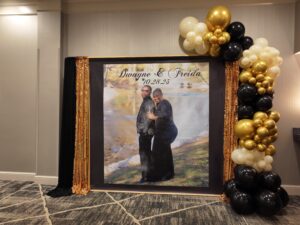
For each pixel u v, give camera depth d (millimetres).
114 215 2826
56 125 3723
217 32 3102
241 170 2830
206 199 3293
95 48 3703
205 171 3422
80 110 3557
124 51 3652
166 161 3480
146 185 3512
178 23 3559
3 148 3963
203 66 3412
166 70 3473
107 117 3570
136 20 3625
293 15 3389
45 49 3730
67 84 3598
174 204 3129
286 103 3424
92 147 3596
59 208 2992
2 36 3928
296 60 3400
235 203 2818
